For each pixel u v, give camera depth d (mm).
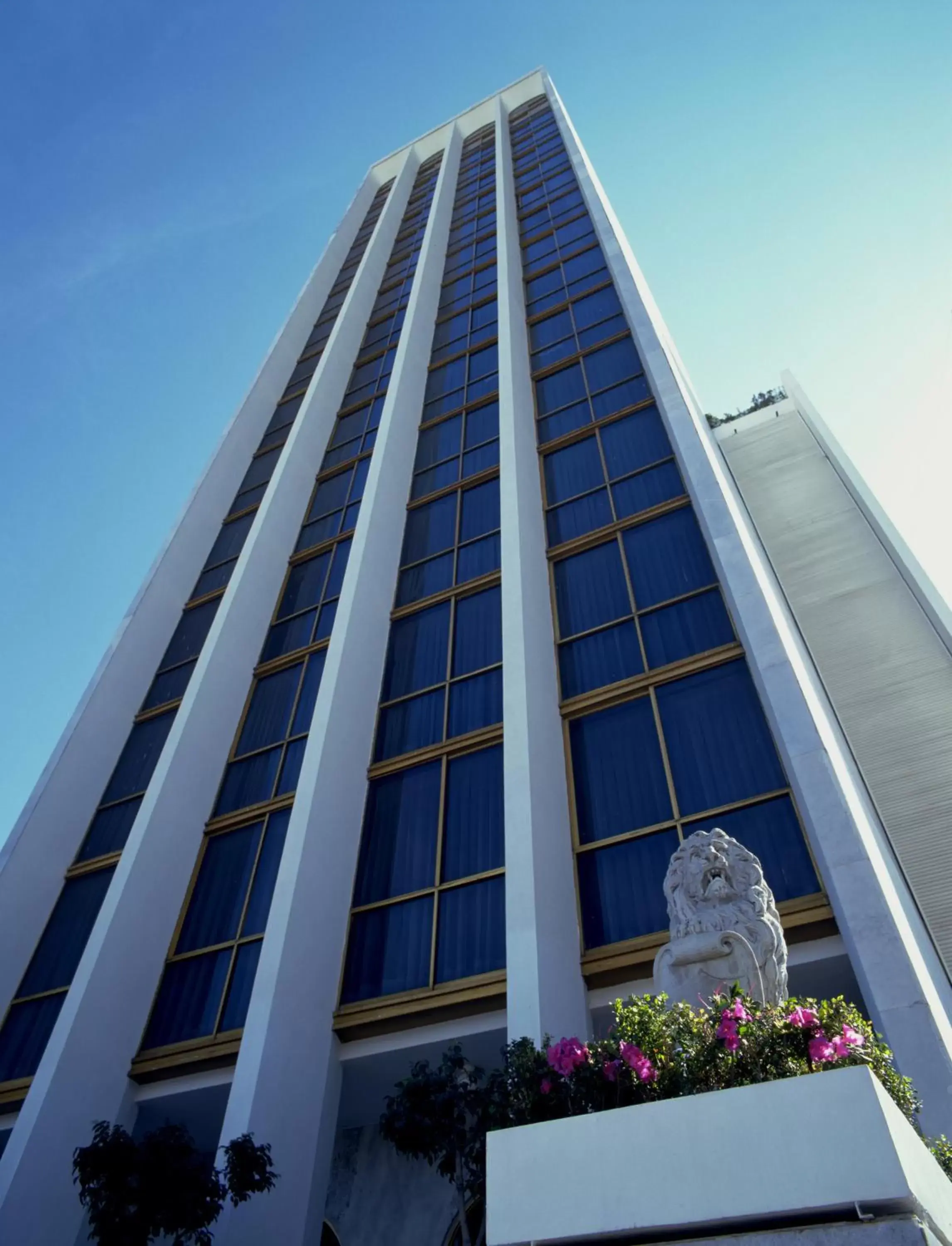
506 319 23734
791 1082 3951
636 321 21703
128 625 21328
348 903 13188
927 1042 7520
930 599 16938
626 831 12094
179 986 13758
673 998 6195
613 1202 3971
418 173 46938
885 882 9242
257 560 21109
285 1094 10656
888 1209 3580
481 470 20766
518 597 14844
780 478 23062
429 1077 8328
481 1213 10906
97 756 19000
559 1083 5727
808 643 17406
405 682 16500
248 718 18328
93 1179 8805
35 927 16234
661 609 14867
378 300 34375
